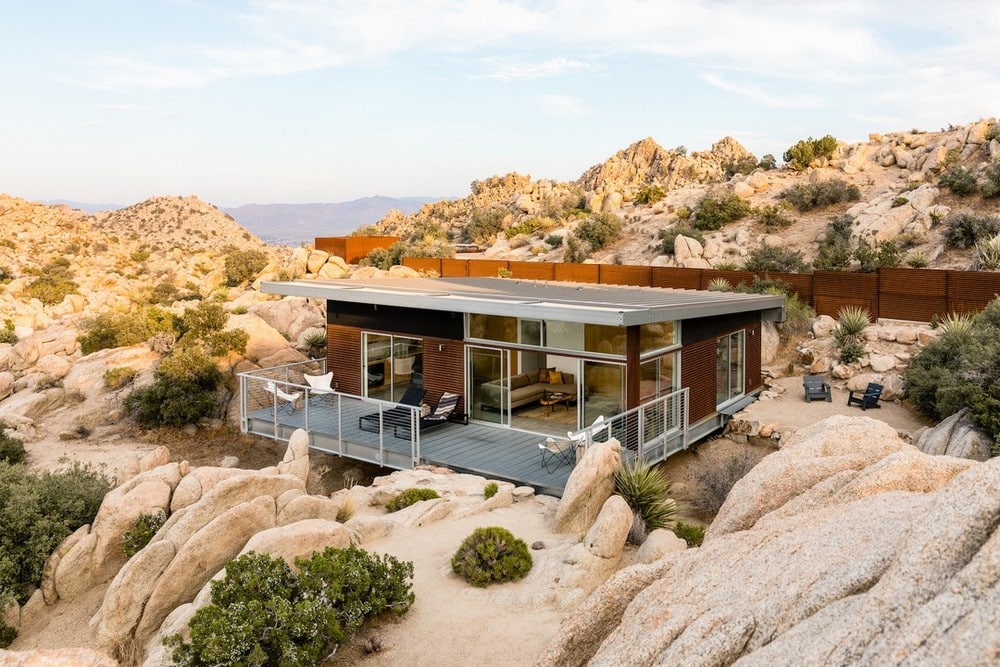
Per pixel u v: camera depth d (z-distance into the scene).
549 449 15.90
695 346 19.61
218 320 26.55
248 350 27.08
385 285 24.67
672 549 10.77
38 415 24.66
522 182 119.25
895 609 3.22
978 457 15.53
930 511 3.54
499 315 18.12
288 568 9.40
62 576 11.95
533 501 14.57
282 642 8.04
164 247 123.19
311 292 22.42
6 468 14.30
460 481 15.32
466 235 78.94
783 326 27.36
